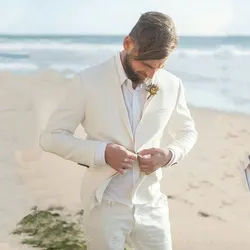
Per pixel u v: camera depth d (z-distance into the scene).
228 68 14.61
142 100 2.92
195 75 13.53
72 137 2.92
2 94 9.34
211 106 9.61
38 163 6.21
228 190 5.80
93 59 17.53
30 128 7.50
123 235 3.01
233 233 4.89
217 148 7.04
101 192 2.92
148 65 2.71
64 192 5.51
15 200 5.27
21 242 4.52
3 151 6.54
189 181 6.00
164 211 3.11
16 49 19.23
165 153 2.94
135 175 2.94
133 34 2.69
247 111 9.20
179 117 3.12
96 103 2.88
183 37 25.20
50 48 20.19
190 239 4.74
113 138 2.90
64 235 4.62
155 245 3.07
